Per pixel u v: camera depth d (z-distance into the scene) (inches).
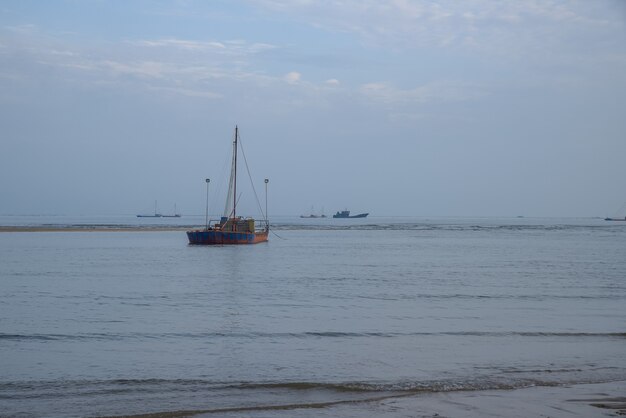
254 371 804.0
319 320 1196.5
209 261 2792.8
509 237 6077.8
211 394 701.3
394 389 721.6
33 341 989.8
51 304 1407.5
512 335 1048.2
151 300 1481.3
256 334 1052.5
